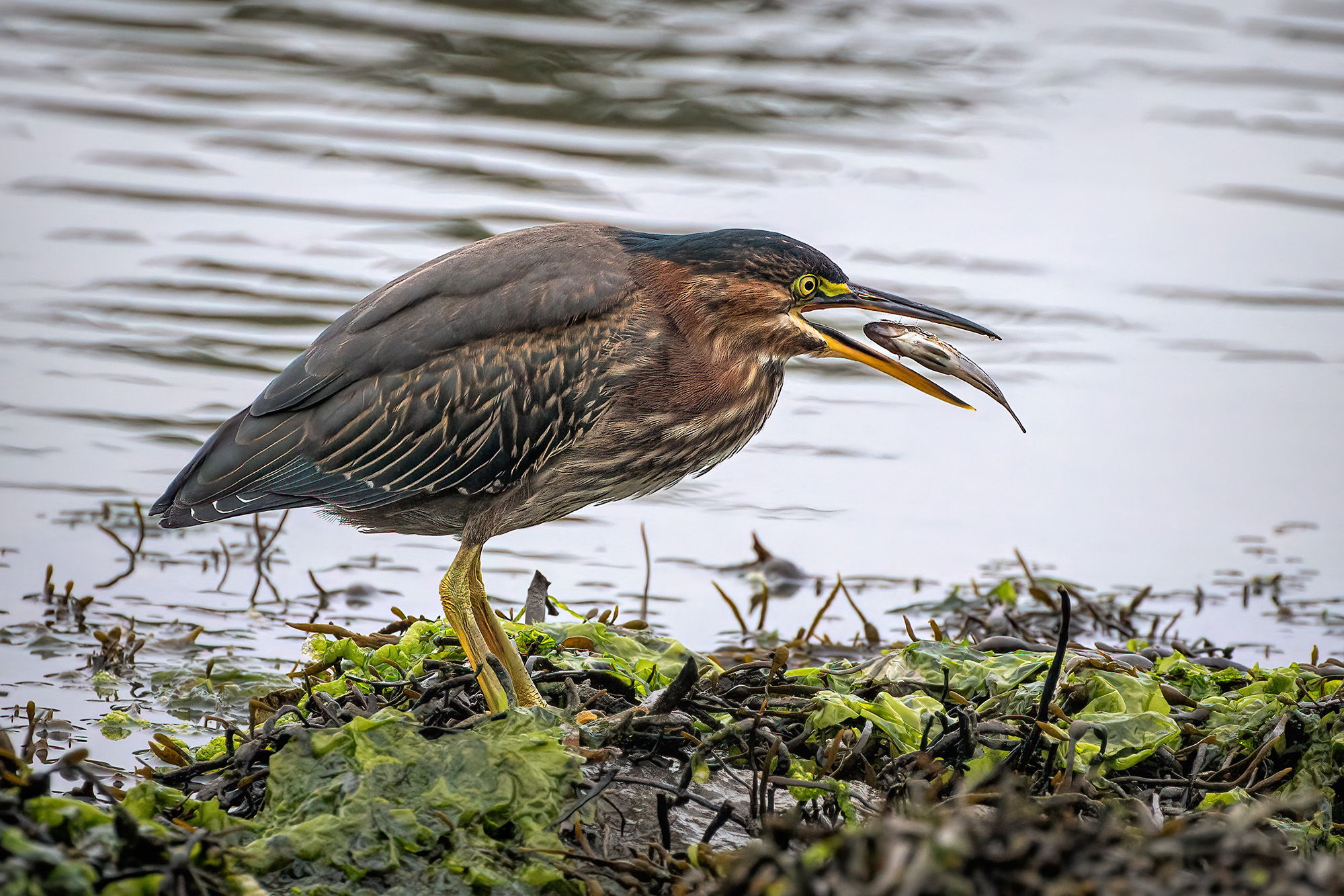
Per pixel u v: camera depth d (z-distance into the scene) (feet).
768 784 25.54
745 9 78.59
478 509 31.27
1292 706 27.17
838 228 58.90
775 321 31.45
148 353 50.16
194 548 42.04
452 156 62.54
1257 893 18.10
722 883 19.60
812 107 68.54
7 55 69.77
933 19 78.89
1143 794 25.58
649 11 77.61
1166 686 28.63
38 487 43.75
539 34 73.26
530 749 24.57
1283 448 49.21
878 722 26.89
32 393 47.93
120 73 69.31
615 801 25.30
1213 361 53.72
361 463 30.48
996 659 30.14
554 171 61.67
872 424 51.29
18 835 19.45
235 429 30.99
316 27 74.13
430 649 31.24
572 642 30.89
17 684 33.53
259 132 64.08
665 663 30.66
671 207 59.36
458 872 23.15
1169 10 80.28
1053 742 26.32
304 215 57.82
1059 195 63.10
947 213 60.95
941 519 45.44
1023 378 53.06
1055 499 46.75
